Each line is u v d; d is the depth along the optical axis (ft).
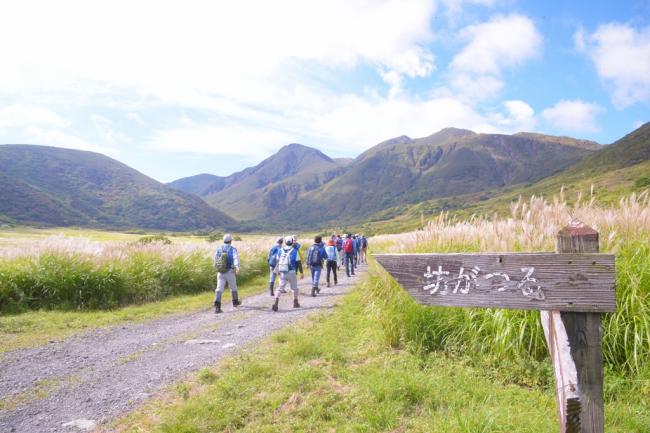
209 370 17.07
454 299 7.30
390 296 21.74
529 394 13.23
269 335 24.02
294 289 34.32
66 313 32.58
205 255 52.75
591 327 6.43
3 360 20.68
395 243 28.78
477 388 13.57
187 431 12.03
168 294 43.11
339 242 71.00
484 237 20.02
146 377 17.63
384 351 18.15
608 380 13.17
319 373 15.81
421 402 13.04
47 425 13.39
